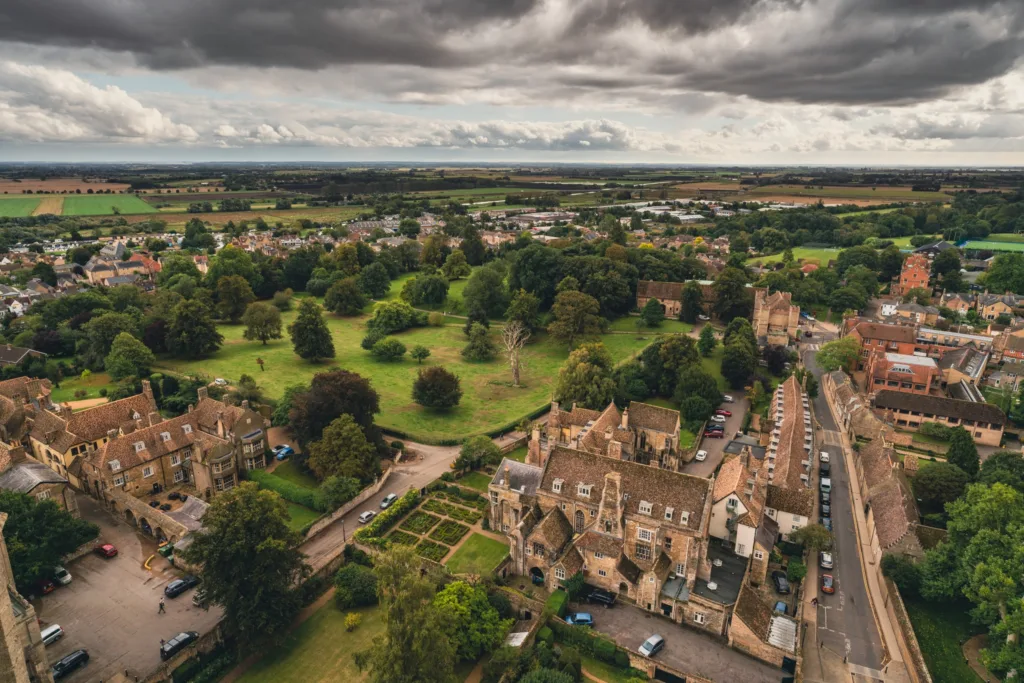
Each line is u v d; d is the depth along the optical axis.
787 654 76.69
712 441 142.88
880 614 87.62
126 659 77.88
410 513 111.94
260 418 127.50
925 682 71.75
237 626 77.81
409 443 141.75
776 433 131.38
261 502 81.44
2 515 50.69
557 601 85.44
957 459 118.81
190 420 125.06
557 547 91.94
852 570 97.81
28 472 100.75
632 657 77.56
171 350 199.00
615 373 163.88
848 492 121.44
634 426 128.75
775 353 184.00
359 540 101.44
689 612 84.75
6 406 129.12
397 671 64.56
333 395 127.69
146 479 115.75
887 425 141.38
